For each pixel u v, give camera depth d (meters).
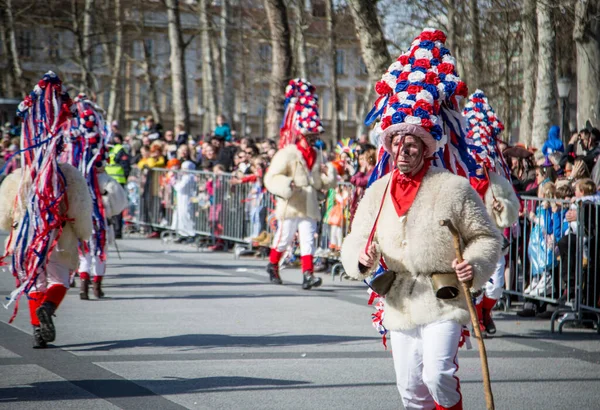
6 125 33.44
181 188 20.50
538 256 11.89
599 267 10.81
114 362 8.45
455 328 5.57
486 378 5.44
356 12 19.75
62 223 8.70
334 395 7.41
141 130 29.14
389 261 5.76
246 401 7.16
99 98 57.47
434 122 5.73
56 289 8.77
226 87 36.53
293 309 11.83
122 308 11.60
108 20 44.72
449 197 5.64
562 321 10.75
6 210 8.84
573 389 7.86
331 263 16.58
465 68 28.33
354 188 14.98
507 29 27.70
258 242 17.89
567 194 12.10
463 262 5.49
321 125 14.01
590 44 20.47
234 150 21.66
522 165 14.21
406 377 5.76
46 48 49.94
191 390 7.46
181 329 10.20
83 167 11.84
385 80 6.14
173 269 15.88
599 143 14.41
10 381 7.64
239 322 10.74
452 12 26.31
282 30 24.50
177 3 34.34
